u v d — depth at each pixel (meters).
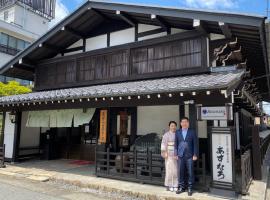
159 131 9.22
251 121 15.91
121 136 9.75
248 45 8.76
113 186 7.12
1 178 8.70
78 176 8.53
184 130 6.65
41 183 8.01
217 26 8.01
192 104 6.80
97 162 8.70
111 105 8.27
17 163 11.39
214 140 6.41
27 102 9.80
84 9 10.25
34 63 13.13
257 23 6.75
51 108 9.92
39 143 13.32
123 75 10.38
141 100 7.65
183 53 9.10
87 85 11.33
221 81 6.16
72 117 10.11
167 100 7.18
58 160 12.28
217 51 8.52
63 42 12.04
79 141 12.51
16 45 26.56
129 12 9.30
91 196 6.62
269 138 18.14
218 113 6.38
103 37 11.37
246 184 6.37
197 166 6.63
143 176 7.68
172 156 6.68
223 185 6.19
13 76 14.01
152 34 10.03
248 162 7.07
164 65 9.46
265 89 15.08
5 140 12.03
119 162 8.39
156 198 6.19
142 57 10.02
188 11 7.90
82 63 11.66
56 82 12.38
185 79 8.04
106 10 10.04
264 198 5.85
